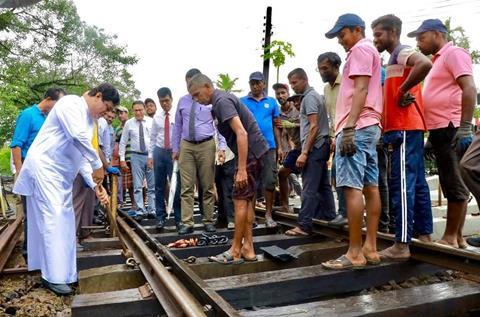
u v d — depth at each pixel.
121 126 8.98
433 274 3.86
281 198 6.59
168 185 6.96
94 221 7.31
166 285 2.83
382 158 4.83
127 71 32.25
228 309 2.39
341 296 3.52
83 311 2.81
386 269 3.54
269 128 5.76
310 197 5.04
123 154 7.81
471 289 2.93
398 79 3.70
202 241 4.79
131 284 3.63
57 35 26.25
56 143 3.84
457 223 4.08
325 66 5.21
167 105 6.29
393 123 3.70
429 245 3.63
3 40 24.69
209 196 5.59
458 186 4.01
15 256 5.58
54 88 5.08
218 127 3.92
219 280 3.23
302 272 3.40
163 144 6.20
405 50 3.61
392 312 2.60
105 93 3.96
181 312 2.62
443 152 4.04
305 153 4.95
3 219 8.77
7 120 17.98
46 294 3.79
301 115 5.15
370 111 3.47
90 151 3.91
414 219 3.92
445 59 3.96
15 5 3.79
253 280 3.22
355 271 3.42
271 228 5.77
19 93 21.06
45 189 3.76
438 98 4.03
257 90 5.80
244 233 3.95
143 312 2.90
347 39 3.52
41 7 24.92
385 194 4.88
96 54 30.09
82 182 5.05
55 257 3.72
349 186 3.39
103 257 4.36
